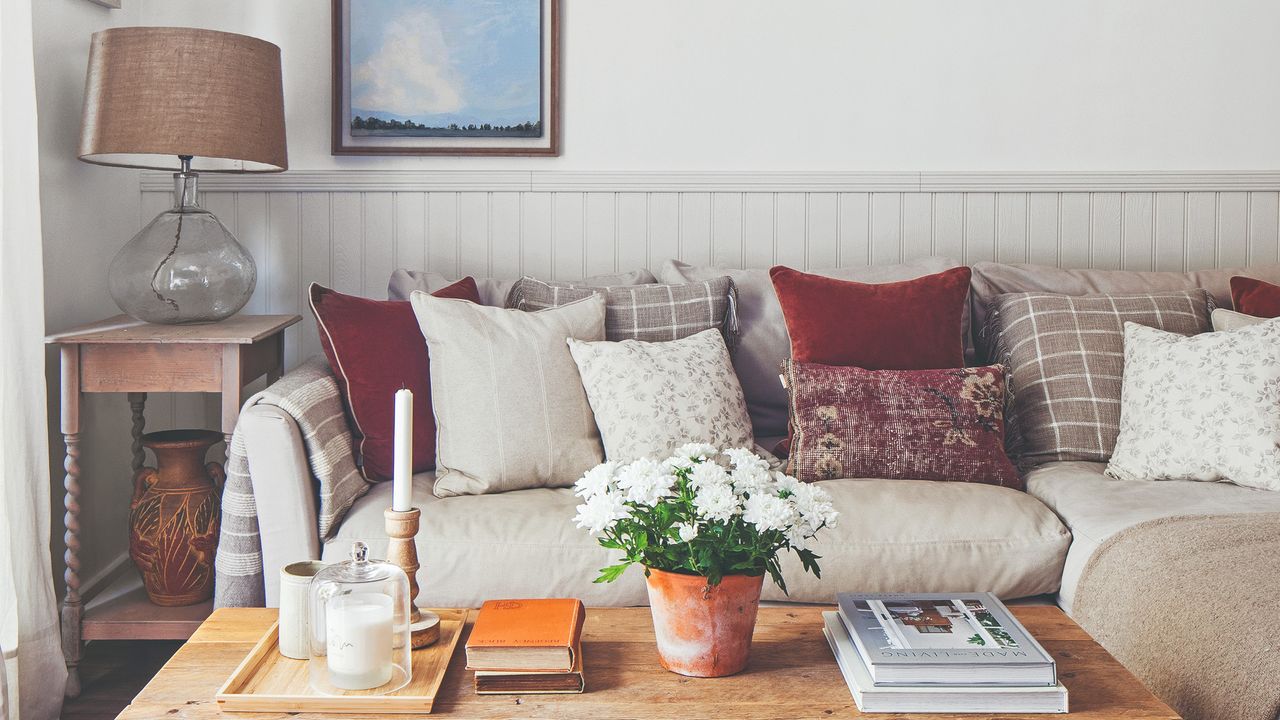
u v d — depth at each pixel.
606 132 2.89
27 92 1.88
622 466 1.26
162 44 2.16
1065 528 1.88
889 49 2.89
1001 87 2.90
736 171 2.91
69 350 2.09
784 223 2.92
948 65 2.89
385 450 2.10
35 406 1.93
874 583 1.81
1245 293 2.47
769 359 2.49
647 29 2.87
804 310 2.35
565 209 2.90
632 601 1.82
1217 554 1.55
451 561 1.79
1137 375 2.22
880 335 2.31
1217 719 1.33
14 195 1.86
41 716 1.93
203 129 2.19
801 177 2.89
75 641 2.09
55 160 2.32
